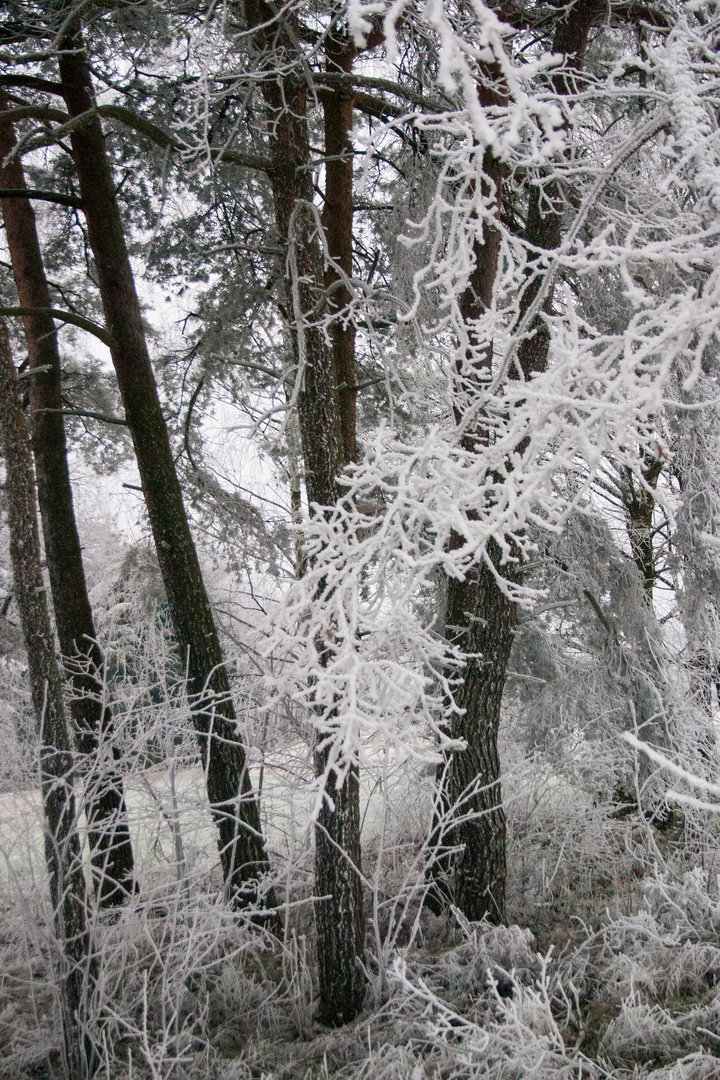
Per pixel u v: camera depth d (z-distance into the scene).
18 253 7.04
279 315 8.00
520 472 2.18
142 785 6.51
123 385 6.14
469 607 5.82
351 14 1.59
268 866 6.16
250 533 8.36
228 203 7.69
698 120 2.11
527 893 6.52
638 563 9.59
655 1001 4.64
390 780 7.62
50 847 4.41
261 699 6.74
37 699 4.51
